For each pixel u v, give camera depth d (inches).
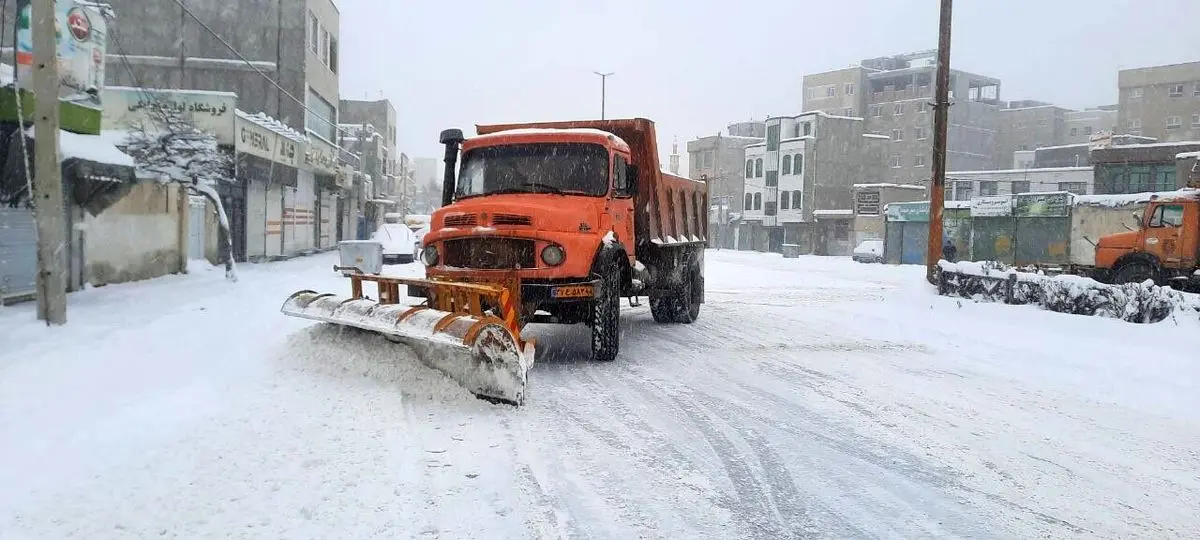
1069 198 1469.0
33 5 377.4
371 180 2271.2
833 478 201.6
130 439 203.3
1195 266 703.7
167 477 177.2
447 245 344.8
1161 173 1734.7
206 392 254.2
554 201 363.3
